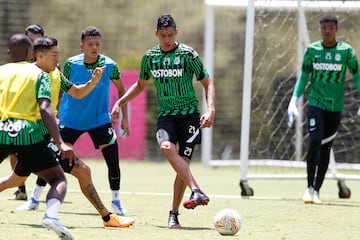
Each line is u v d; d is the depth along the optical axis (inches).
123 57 3713.1
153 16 3885.3
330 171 2097.7
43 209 1325.0
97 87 1290.6
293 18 2421.3
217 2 2518.5
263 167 2618.1
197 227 1124.5
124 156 3016.7
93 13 3801.7
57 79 1149.1
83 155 2960.1
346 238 1039.0
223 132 3523.6
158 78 1119.6
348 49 1541.6
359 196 1786.4
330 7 1927.9
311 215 1316.4
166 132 1095.0
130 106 2979.8
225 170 2733.8
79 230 1049.5
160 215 1283.2
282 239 1011.9
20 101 915.4
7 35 3417.8
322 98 1551.4
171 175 2421.3
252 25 1670.8
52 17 3708.2
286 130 2439.7
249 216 1284.4
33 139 908.0
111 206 1400.1
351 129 2353.6
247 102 1673.2
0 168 2534.5
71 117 1300.4
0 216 1200.2
